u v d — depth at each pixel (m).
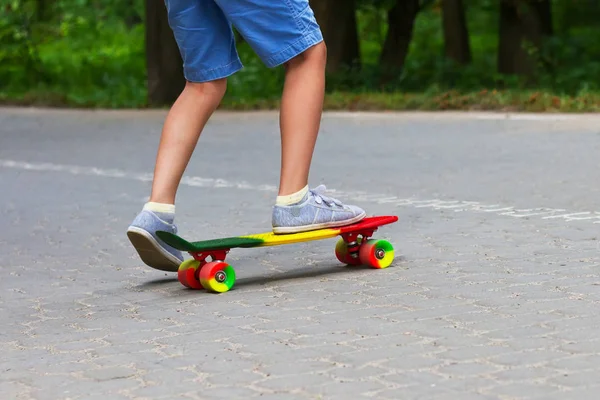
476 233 10.41
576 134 20.09
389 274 8.53
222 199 14.10
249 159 18.75
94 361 6.41
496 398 5.33
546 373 5.69
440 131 21.91
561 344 6.22
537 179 14.52
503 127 22.05
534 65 36.09
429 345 6.32
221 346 6.57
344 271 8.79
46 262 10.12
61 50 53.12
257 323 7.11
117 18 57.28
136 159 19.67
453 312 7.12
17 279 9.30
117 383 5.93
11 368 6.36
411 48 49.78
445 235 10.38
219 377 5.92
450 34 41.50
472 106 27.28
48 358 6.54
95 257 10.30
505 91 30.23
